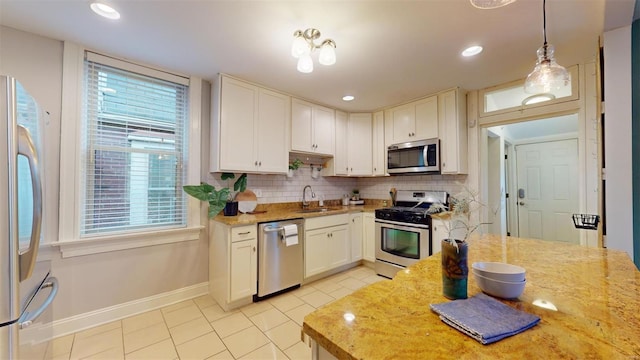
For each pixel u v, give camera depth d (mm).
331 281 3086
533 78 1538
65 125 1996
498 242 1690
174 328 2076
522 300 871
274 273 2621
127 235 2236
